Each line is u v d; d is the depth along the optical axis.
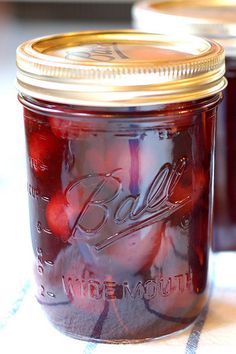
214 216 0.39
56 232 0.30
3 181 0.48
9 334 0.31
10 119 0.61
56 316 0.31
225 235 0.39
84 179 0.28
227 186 0.38
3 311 0.33
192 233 0.30
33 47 0.30
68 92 0.27
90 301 0.30
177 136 0.28
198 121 0.29
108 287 0.29
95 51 0.31
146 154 0.28
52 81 0.27
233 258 0.38
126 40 0.34
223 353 0.30
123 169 0.28
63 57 0.29
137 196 0.28
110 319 0.30
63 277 0.30
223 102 0.37
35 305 0.34
